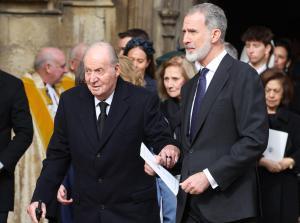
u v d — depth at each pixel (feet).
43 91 26.73
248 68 19.57
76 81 22.04
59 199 21.35
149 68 28.53
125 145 20.12
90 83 19.77
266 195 24.88
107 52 19.75
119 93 20.33
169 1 35.42
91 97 20.44
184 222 20.11
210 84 19.61
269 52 29.50
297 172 24.98
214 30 19.51
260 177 24.89
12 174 23.25
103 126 20.20
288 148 25.00
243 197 19.56
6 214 23.17
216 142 19.51
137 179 20.30
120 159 20.12
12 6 32.68
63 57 26.99
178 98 25.94
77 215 20.58
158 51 35.68
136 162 20.26
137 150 20.25
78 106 20.44
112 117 20.16
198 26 19.47
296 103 30.73
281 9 52.19
